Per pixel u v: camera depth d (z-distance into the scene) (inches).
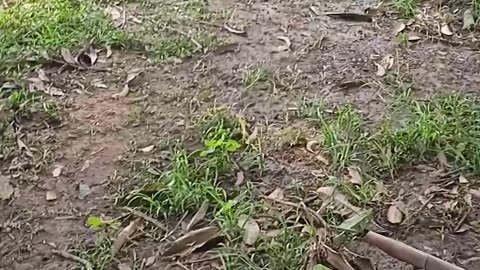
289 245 44.3
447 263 42.3
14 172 51.1
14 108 57.0
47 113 56.9
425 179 50.7
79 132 55.2
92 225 46.0
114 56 64.9
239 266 43.2
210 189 48.3
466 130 54.8
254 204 47.7
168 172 50.1
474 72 63.4
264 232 45.6
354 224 45.9
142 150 53.2
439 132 53.9
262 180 50.4
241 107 58.4
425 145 52.9
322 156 52.7
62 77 61.9
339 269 42.9
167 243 45.1
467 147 53.1
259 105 58.7
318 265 42.1
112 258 44.0
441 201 48.8
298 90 60.7
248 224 45.8
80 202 48.5
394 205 48.2
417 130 54.0
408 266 43.4
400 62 64.7
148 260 44.1
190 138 54.5
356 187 49.7
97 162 52.1
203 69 63.3
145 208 47.8
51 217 47.3
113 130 55.5
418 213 47.7
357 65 64.3
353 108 58.4
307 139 54.5
